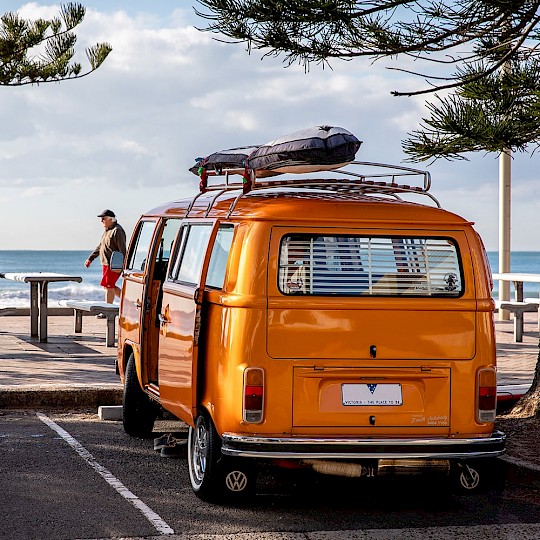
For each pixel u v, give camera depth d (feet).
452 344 22.07
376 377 21.77
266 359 21.35
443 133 28.91
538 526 21.68
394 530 21.20
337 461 21.62
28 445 29.60
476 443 21.81
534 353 51.37
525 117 29.35
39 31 58.23
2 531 20.57
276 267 21.61
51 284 193.57
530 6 26.84
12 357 47.83
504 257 72.28
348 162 23.44
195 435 23.75
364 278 21.97
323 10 25.73
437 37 27.27
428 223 22.40
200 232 24.71
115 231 63.67
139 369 28.99
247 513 22.34
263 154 23.84
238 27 26.76
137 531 20.71
